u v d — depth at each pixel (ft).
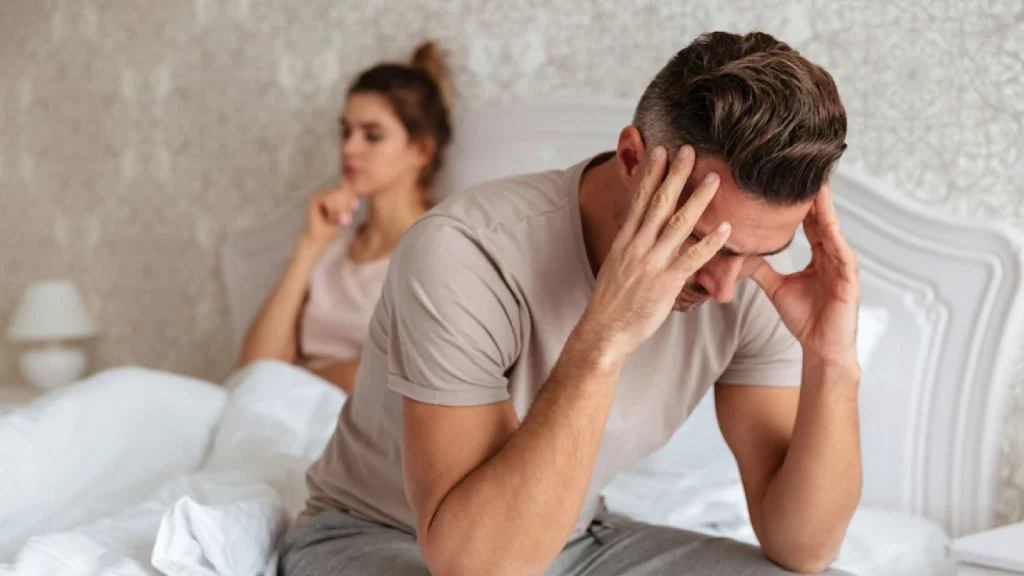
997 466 6.30
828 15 6.78
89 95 10.40
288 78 9.24
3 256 11.18
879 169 6.68
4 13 10.85
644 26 7.48
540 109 7.85
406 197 8.37
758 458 4.30
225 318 9.84
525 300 3.91
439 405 3.67
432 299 3.70
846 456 4.00
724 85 3.37
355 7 8.84
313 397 6.79
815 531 4.02
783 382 4.35
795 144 3.24
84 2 10.34
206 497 4.91
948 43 6.40
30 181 10.90
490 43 8.20
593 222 3.97
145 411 6.22
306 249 8.60
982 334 6.26
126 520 4.62
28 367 10.06
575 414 3.51
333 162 9.06
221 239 9.77
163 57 9.92
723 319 4.24
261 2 9.31
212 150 9.72
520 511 3.47
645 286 3.44
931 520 6.42
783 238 3.45
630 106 7.46
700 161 3.43
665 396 4.29
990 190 6.31
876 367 6.60
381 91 8.11
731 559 4.21
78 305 10.17
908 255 6.50
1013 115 6.22
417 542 4.10
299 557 4.35
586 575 4.30
